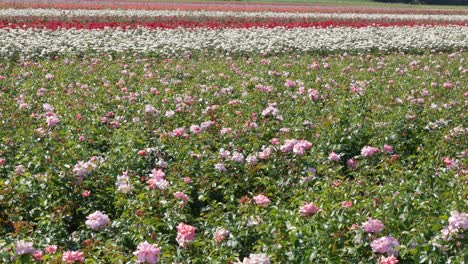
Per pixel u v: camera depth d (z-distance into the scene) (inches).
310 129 345.4
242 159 283.7
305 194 242.5
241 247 208.7
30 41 711.7
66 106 392.2
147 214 226.5
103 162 283.4
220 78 504.7
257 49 756.0
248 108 390.9
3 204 250.7
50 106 362.6
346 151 335.3
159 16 1055.0
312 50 771.4
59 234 227.6
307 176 270.2
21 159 287.6
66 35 786.8
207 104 408.5
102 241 222.2
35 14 1016.9
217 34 860.6
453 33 974.4
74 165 270.2
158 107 390.9
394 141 339.0
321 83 490.0
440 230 202.5
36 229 232.7
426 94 429.7
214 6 1401.3
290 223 205.2
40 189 254.5
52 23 895.1
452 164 272.8
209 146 312.7
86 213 254.8
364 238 196.4
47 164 270.8
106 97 418.6
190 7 1331.2
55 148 295.0
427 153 318.0
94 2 1357.0
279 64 614.9
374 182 279.9
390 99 421.4
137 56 676.7
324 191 238.1
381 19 1192.8
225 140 329.4
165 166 278.2
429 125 359.3
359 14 1343.5
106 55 671.1
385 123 354.6
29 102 400.8
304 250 193.6
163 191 243.3
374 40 843.4
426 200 223.9
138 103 400.5
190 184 269.7
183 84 484.1
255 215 218.5
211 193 273.4
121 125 352.8
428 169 271.9
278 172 284.5
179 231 195.0
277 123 355.9
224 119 361.7
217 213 233.8
